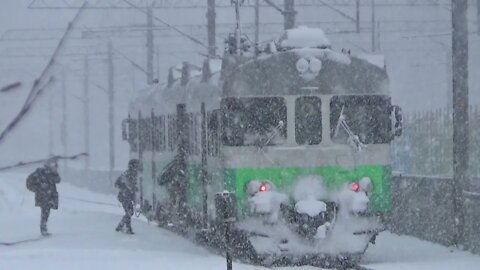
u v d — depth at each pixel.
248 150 42.84
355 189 42.53
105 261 41.59
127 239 56.44
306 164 42.84
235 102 43.28
